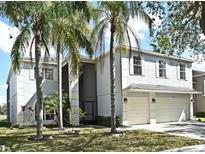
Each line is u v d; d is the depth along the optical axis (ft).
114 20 51.08
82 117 76.79
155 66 77.36
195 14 39.06
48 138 46.06
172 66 82.28
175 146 38.63
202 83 102.22
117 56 70.74
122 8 47.19
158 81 77.61
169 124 72.49
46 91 75.56
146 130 58.13
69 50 50.47
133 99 71.20
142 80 73.51
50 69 77.20
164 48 44.65
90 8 48.06
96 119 76.48
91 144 40.70
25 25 45.39
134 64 72.28
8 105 109.60
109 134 50.93
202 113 99.30
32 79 74.13
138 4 40.86
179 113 82.94
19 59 47.96
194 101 103.55
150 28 44.50
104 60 75.36
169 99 80.53
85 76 83.15
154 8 39.96
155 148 37.24
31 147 38.50
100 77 76.79
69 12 44.98
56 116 70.69
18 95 71.92
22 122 71.46
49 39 49.78
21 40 46.44
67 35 47.14
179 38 44.11
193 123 74.95
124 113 68.54
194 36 44.14
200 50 46.55
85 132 55.01
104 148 37.45
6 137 49.47
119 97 69.67
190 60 86.38
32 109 73.20
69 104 72.59
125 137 47.57
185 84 85.71
